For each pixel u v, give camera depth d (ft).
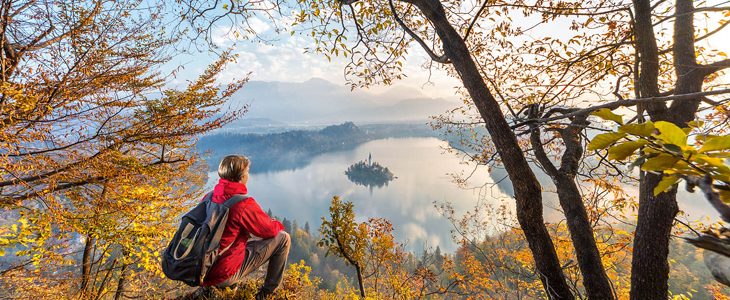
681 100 7.39
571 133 10.39
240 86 21.71
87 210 21.75
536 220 7.35
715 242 1.16
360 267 18.99
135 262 23.97
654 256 7.14
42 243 19.36
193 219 8.00
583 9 11.23
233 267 8.14
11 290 19.75
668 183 1.53
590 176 10.57
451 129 16.26
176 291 25.48
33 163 17.12
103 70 18.60
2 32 14.73
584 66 13.51
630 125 1.52
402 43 13.14
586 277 7.89
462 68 7.76
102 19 17.53
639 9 7.90
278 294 11.82
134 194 23.17
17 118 14.93
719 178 1.33
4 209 17.22
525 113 11.33
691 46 7.73
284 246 9.77
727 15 9.24
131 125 19.51
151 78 21.25
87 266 23.07
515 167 7.20
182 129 19.83
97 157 18.61
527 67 14.82
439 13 8.20
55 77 16.57
